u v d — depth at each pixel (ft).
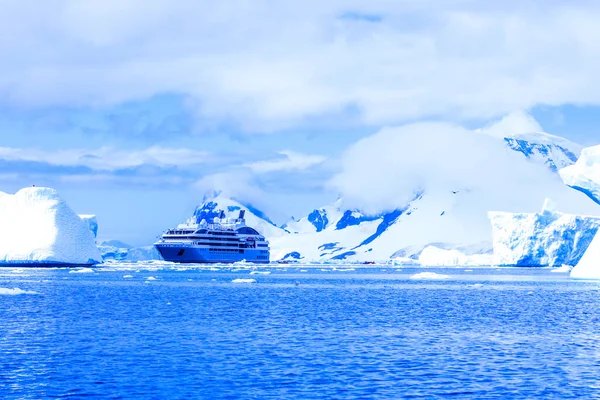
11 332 360.89
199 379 248.11
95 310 475.72
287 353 298.35
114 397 224.53
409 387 236.84
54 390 232.94
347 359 284.00
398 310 491.72
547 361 280.72
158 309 488.02
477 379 248.32
